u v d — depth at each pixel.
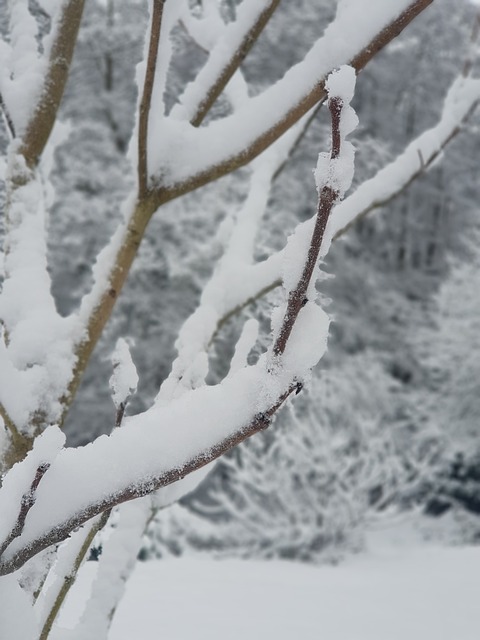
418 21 18.34
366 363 12.62
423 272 21.55
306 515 7.42
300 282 0.66
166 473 0.70
